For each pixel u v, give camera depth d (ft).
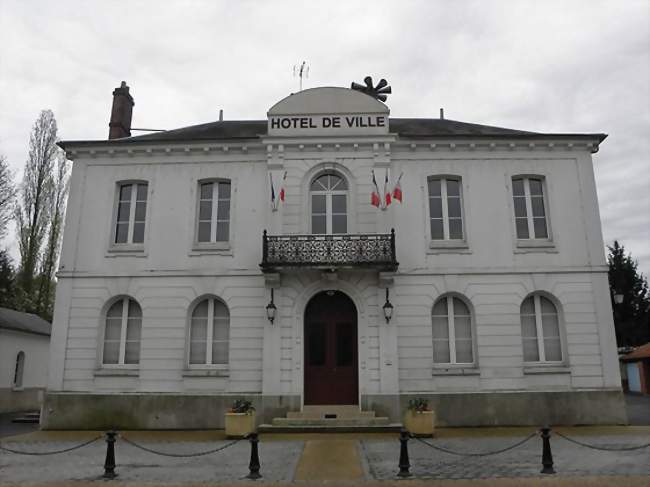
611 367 45.24
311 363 46.60
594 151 49.57
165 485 25.68
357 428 41.09
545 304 47.42
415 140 48.98
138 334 47.37
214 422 44.52
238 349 45.78
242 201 48.78
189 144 49.49
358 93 50.11
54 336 46.60
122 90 57.77
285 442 37.45
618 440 36.99
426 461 30.60
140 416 44.88
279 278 45.78
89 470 29.14
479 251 47.34
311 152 49.32
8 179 94.02
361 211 47.98
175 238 48.21
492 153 49.42
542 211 49.14
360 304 46.06
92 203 49.39
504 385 44.96
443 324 46.98
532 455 32.01
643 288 121.29
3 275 94.22
